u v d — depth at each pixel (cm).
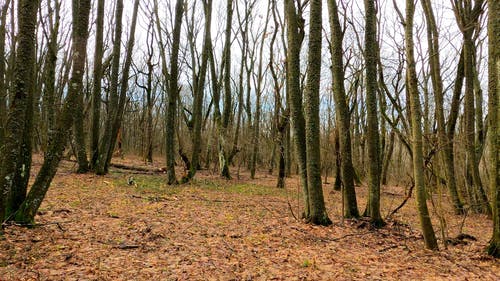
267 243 668
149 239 627
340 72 922
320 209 840
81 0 637
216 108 2088
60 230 629
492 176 639
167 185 1427
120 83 1778
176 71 1428
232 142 2427
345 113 930
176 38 1394
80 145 1561
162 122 4053
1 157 549
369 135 867
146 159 2764
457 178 1328
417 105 668
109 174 1625
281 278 501
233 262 550
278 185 1728
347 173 933
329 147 1802
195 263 531
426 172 898
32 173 1362
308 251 638
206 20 1697
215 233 707
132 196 1060
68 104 640
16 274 438
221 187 1552
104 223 708
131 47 1650
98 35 1588
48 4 1703
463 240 779
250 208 1034
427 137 842
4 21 1154
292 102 867
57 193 1009
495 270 577
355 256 629
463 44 1197
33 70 627
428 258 634
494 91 643
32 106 638
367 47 862
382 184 2109
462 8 1143
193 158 1616
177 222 772
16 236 557
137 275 471
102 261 507
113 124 1617
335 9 916
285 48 1831
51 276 442
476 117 1276
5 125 554
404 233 821
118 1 1603
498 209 633
